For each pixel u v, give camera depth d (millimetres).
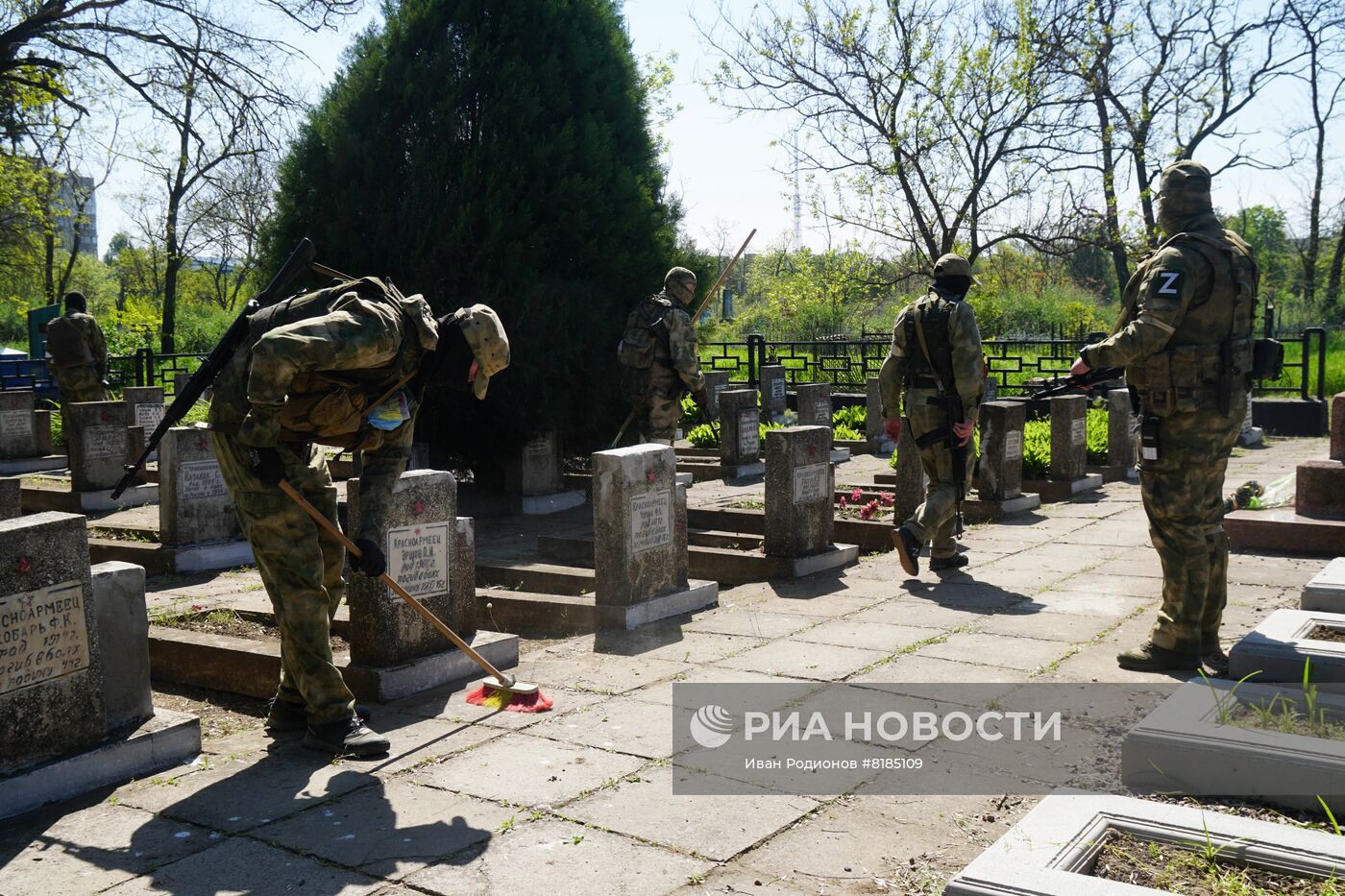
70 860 3545
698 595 6918
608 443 11352
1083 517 10094
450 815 3826
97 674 4230
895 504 9320
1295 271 46094
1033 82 23438
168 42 17953
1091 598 6852
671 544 6836
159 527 9195
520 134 10211
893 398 7648
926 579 7574
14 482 8375
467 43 10383
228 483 4613
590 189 10453
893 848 3500
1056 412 11375
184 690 5855
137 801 4035
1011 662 5500
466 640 5684
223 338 4605
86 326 15234
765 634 6219
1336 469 8148
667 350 10102
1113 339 5199
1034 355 24625
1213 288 5086
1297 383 20812
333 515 4898
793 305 31484
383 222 10031
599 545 6547
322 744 4523
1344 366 21703
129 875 3432
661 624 6535
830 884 3264
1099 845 3041
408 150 10336
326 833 3713
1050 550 8508
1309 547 8047
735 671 5480
